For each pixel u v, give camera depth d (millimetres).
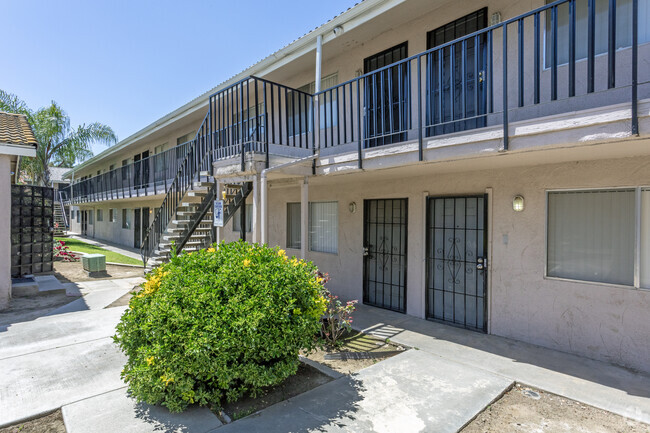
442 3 5457
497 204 5133
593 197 4398
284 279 3617
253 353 3277
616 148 3521
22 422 3064
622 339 4113
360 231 7047
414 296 6168
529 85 4672
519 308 4945
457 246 5699
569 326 4500
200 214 7898
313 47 6719
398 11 5625
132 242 19000
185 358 3029
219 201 5832
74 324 5750
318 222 8086
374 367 4117
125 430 2896
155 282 3621
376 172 5453
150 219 16875
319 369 4105
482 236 5391
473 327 5484
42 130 18891
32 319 6168
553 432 2922
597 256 4363
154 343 3150
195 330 3037
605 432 2912
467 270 5570
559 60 4406
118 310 6645
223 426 2955
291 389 3658
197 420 3047
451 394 3479
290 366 3506
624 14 3934
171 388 3135
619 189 4191
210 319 3115
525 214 4867
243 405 3340
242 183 7387
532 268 4812
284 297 3471
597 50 4125
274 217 9117
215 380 3227
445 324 5738
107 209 23188
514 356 4410
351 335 5309
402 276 6426
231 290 3352
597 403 3314
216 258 3818
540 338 4750
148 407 3258
